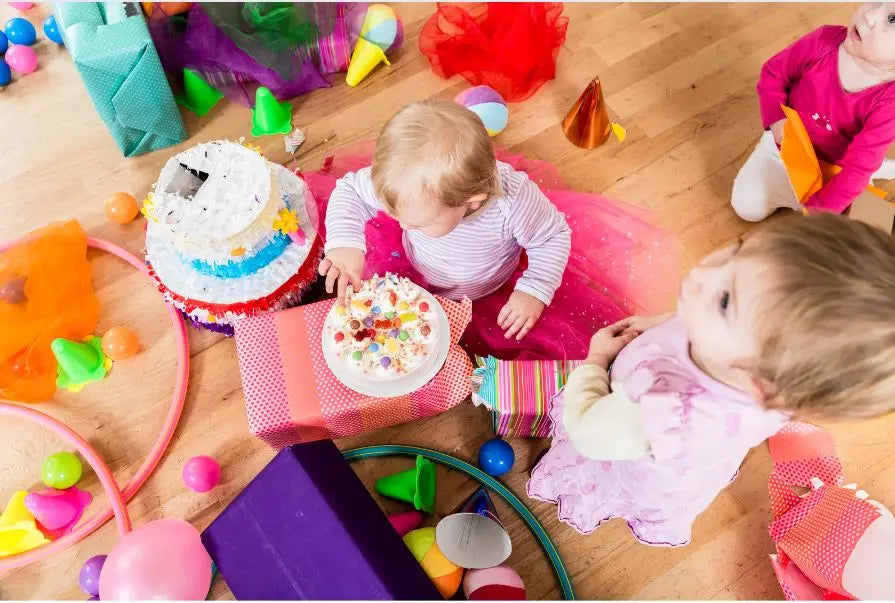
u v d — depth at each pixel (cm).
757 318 65
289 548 105
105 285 150
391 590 98
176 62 163
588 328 139
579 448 92
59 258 143
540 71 170
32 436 135
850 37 122
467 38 169
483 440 137
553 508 131
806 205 138
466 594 113
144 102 152
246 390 118
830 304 60
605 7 184
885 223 142
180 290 124
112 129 155
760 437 79
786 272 63
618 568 127
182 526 112
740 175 153
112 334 140
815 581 116
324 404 117
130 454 135
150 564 105
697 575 126
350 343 118
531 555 127
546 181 157
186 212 118
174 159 125
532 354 136
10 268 141
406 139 98
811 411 68
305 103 171
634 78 174
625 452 88
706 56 177
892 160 151
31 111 169
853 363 61
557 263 125
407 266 143
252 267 125
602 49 178
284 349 121
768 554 127
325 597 101
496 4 168
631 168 163
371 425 132
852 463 133
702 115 169
